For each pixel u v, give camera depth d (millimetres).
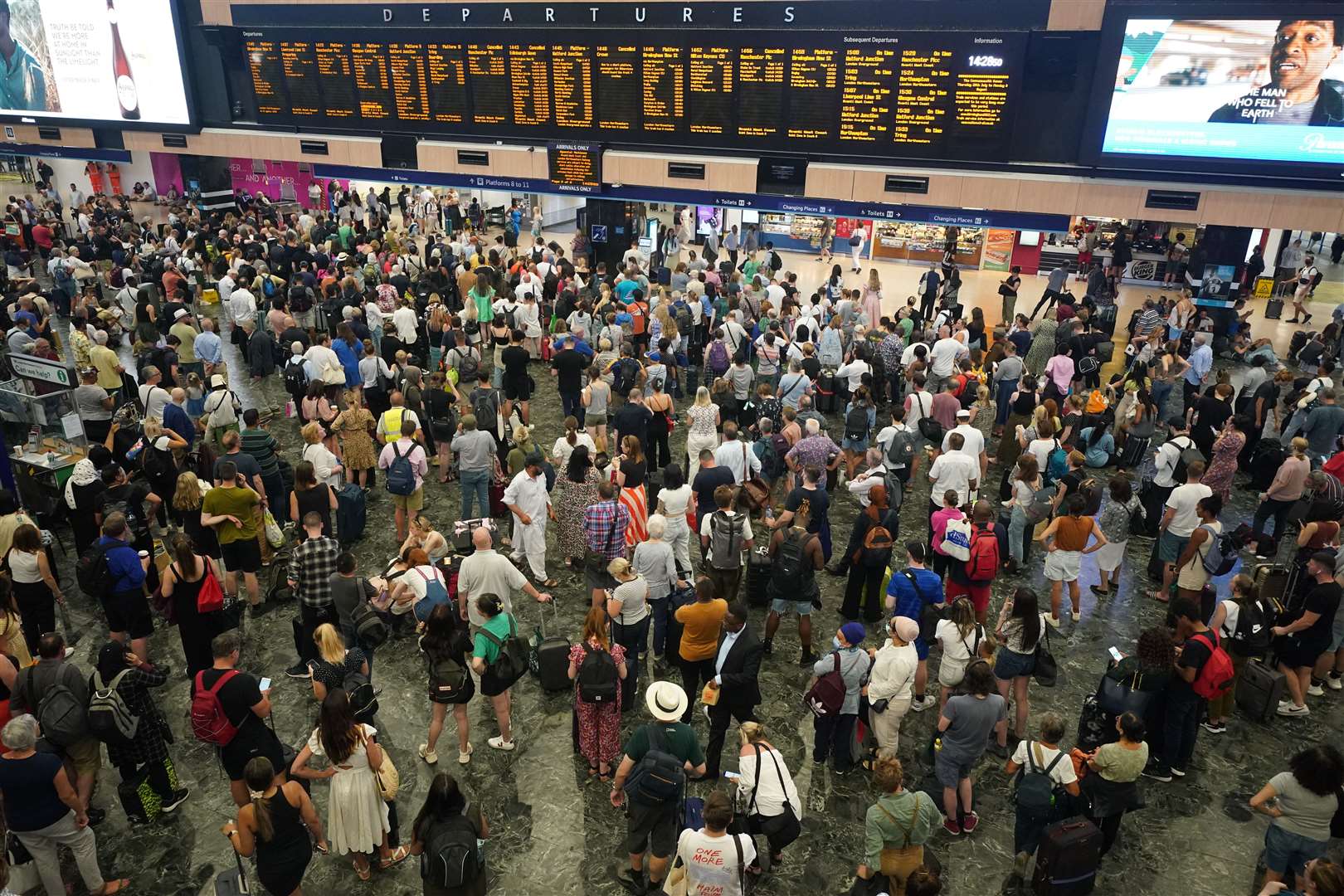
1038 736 8227
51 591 8930
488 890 6582
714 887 5586
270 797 5648
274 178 31359
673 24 17578
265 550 10664
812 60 16578
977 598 8898
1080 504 9414
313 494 9953
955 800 7016
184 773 7707
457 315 17656
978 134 16047
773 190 17891
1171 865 6957
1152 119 15125
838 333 15750
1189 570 9281
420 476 10922
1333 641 9031
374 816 6395
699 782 7609
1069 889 6348
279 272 21219
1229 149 14828
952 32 15578
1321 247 31844
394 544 11266
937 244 27859
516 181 19734
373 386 13695
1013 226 16672
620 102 18172
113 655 6867
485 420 12203
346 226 24250
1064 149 16359
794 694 8758
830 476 12781
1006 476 12320
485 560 8023
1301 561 9102
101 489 9977
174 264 21047
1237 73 14367
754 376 14742
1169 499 10102
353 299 17672
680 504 9281
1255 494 13227
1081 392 14211
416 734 8133
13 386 11695
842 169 17125
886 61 16141
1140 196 15719
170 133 22859
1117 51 14914
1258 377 14727
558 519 10344
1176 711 7543
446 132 19766
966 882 6703
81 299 18531
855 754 7809
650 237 28984
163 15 21625
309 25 20469
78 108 23531
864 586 9898
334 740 6129
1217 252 18938
